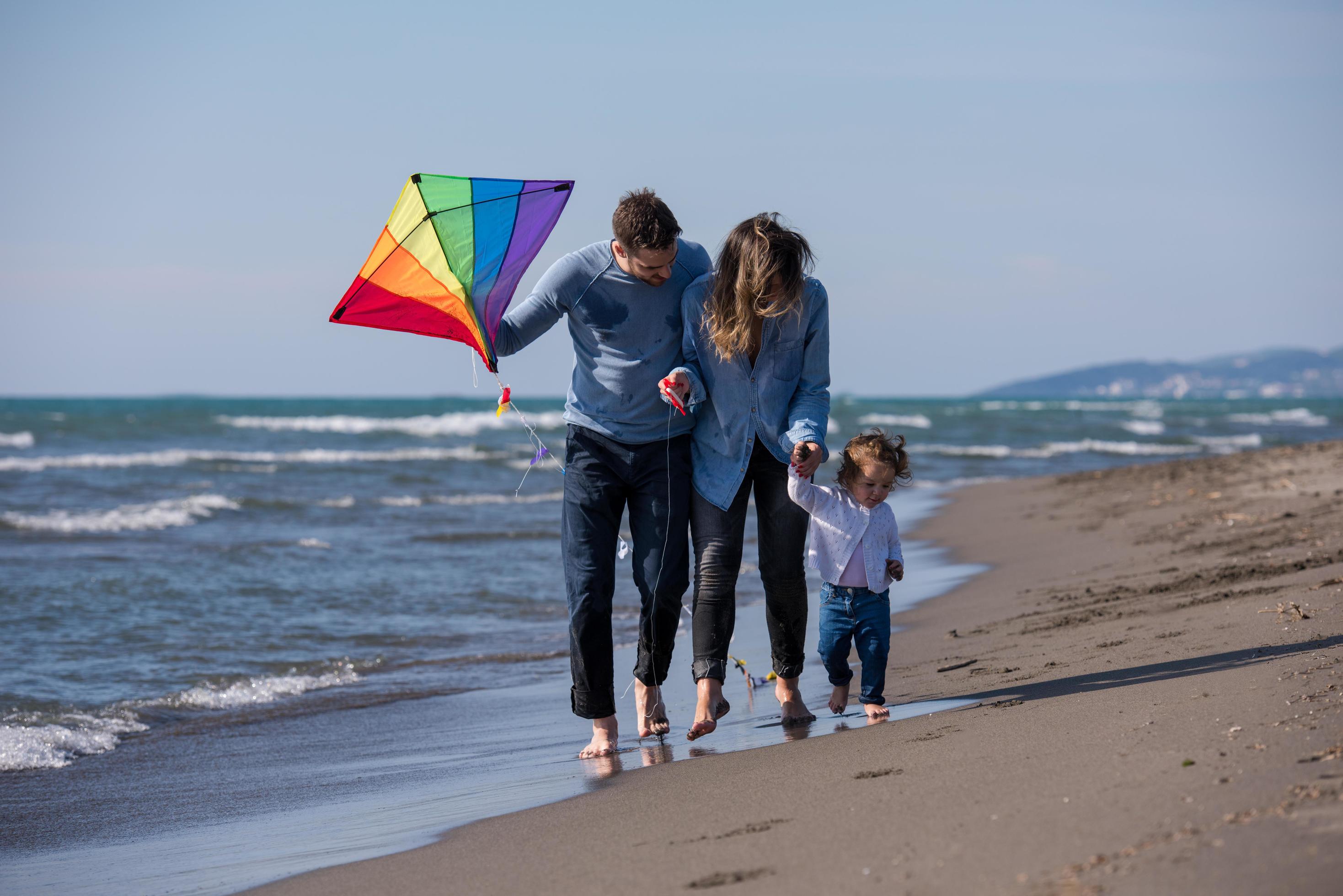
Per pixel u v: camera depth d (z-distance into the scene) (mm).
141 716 5156
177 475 21047
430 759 4164
